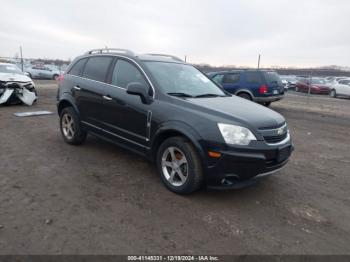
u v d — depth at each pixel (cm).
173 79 450
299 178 475
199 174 362
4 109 978
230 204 371
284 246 292
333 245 299
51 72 3275
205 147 348
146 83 428
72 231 296
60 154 526
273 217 346
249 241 297
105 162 494
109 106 470
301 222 340
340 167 541
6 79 1013
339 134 843
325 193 423
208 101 405
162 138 403
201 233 305
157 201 367
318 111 1343
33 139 620
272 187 432
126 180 426
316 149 665
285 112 1287
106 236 291
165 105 394
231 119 352
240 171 342
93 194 378
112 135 477
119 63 482
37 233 290
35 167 460
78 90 535
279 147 365
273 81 1216
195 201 372
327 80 2911
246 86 1213
